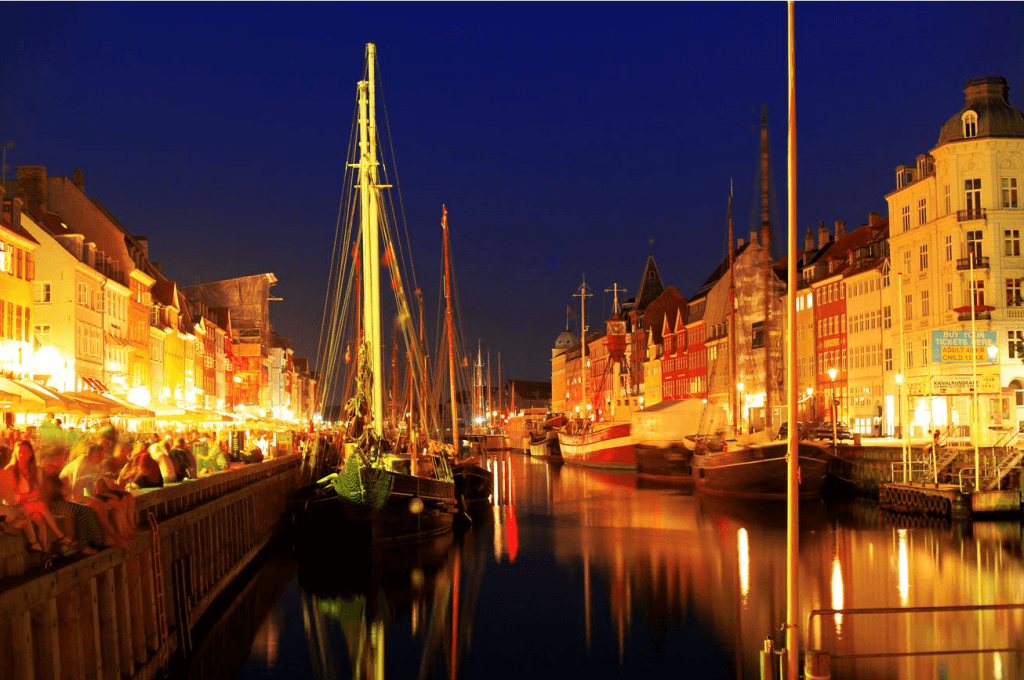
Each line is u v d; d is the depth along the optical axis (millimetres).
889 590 32688
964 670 23047
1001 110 69062
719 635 27891
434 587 34906
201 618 28203
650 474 86875
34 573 15320
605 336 159250
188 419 56375
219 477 32781
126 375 70688
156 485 25281
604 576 36562
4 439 25766
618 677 24531
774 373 93562
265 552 42438
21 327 52719
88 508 17719
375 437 44625
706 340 112562
